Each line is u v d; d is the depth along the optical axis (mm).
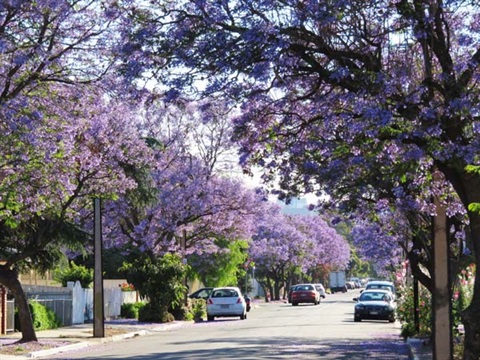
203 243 47969
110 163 27000
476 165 13469
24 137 19531
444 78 13508
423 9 13750
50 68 20516
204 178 43656
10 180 21766
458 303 22500
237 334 30391
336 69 14281
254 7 13820
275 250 83562
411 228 23281
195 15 14266
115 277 55875
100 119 26359
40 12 19031
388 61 14648
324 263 108500
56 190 22969
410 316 27828
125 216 41188
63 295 37156
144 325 37562
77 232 30391
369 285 53156
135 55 14430
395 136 13891
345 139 15266
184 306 43688
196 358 20047
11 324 31094
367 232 37188
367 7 13961
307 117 16203
